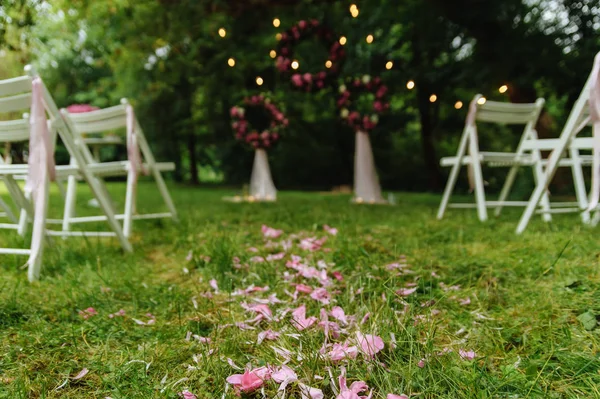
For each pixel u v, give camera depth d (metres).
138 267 2.42
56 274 2.25
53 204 6.12
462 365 1.22
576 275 1.97
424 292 1.83
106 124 3.53
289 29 7.21
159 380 1.24
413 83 7.74
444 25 7.43
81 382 1.25
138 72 14.04
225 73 9.62
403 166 14.81
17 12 4.48
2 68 9.15
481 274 2.12
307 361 1.24
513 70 6.72
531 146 3.57
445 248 2.72
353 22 7.78
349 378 1.18
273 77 9.92
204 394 1.15
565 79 6.61
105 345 1.45
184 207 5.81
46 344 1.45
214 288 2.02
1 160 3.18
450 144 15.84
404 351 1.29
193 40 8.68
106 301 1.85
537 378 1.12
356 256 2.32
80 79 19.16
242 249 2.62
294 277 2.08
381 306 1.60
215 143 16.31
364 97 8.84
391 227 3.66
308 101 13.59
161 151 16.70
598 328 1.47
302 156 15.64
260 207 5.77
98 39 11.32
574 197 6.68
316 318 1.51
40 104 2.22
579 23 6.55
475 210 5.40
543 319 1.56
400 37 9.24
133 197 3.42
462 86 8.49
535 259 2.28
